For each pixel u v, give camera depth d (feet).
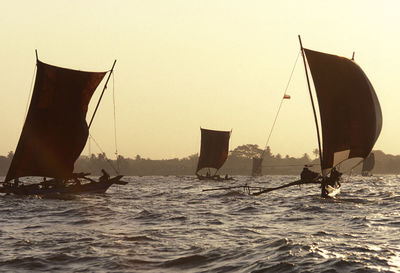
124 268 92.99
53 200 245.86
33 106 259.60
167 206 219.41
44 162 262.26
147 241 119.55
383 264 91.71
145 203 236.84
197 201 251.60
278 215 179.32
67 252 105.70
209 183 603.26
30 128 259.80
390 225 145.69
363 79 224.33
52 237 126.41
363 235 127.13
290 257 97.60
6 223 159.43
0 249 110.42
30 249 109.91
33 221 164.66
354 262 92.68
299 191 336.08
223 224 153.89
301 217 170.71
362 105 223.51
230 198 267.59
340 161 227.81
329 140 229.25
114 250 108.06
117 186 476.13
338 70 226.38
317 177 244.22
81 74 262.88
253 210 199.11
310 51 229.86
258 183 590.14
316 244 111.45
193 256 101.71
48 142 261.85
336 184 265.75
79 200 248.73
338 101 226.99
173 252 106.11
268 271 89.30
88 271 90.99
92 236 127.54
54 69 259.39
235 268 92.27
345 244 112.27
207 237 126.41
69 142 263.29
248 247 110.42
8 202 233.55
